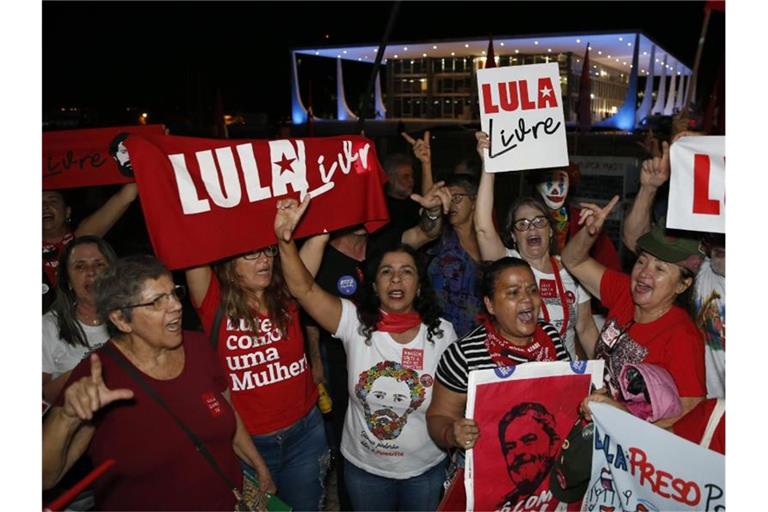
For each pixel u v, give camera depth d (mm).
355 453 3715
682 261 3203
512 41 38500
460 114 46125
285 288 3682
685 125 5656
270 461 3643
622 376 2980
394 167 5840
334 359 4680
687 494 2686
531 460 3031
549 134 3836
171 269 3377
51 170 4910
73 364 3566
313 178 3758
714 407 2734
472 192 4766
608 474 2867
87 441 2697
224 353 3547
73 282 3531
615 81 52500
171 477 2787
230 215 3510
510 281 3217
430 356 3578
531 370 2965
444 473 3748
